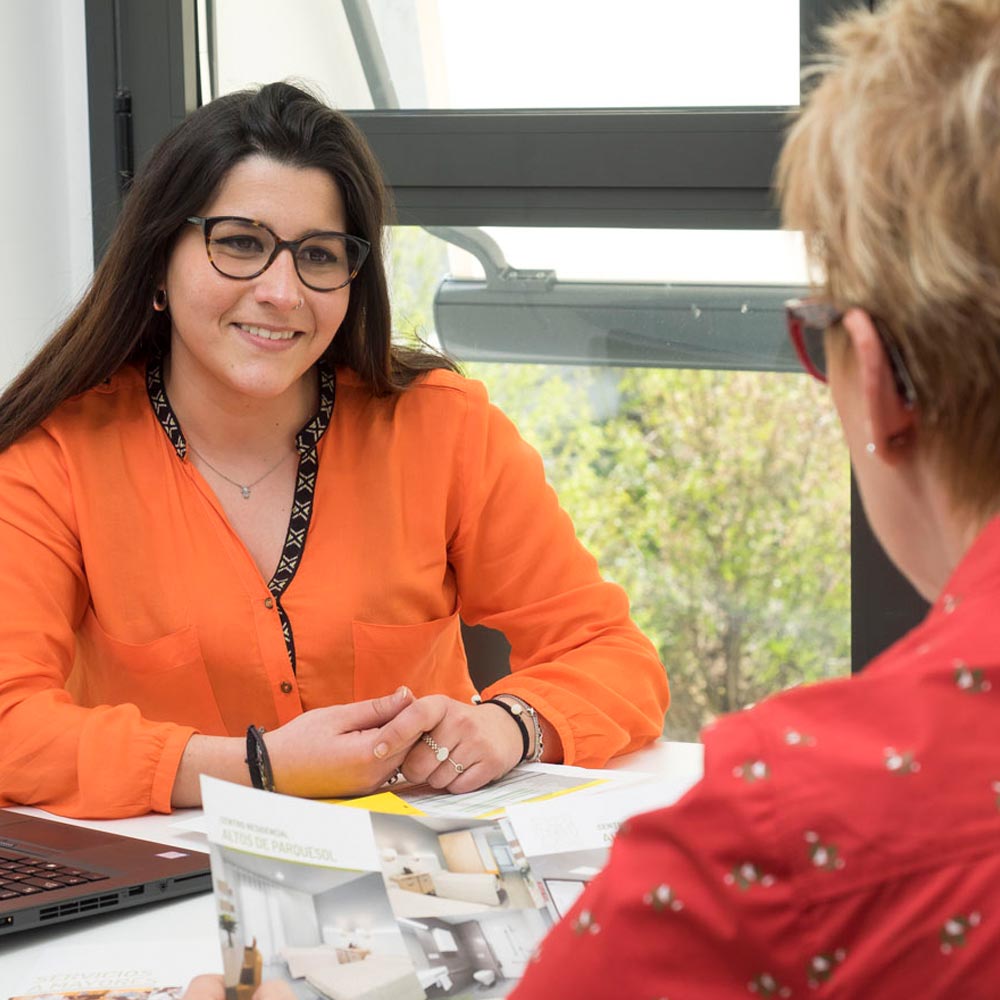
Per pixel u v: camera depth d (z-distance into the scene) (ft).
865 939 1.72
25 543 5.54
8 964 3.54
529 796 4.69
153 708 5.66
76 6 8.07
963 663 1.79
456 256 7.83
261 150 5.53
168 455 5.78
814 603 7.61
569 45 7.61
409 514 5.97
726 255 7.48
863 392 2.06
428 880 3.58
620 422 7.78
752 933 1.75
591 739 5.22
